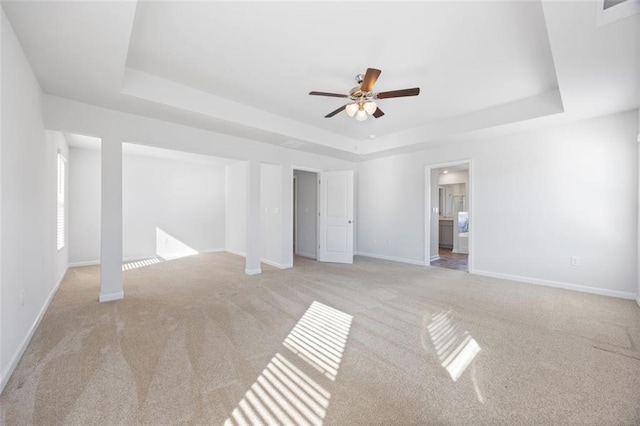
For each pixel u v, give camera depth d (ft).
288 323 8.95
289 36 7.86
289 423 4.77
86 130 10.48
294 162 18.10
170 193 22.30
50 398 5.32
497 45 8.29
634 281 11.27
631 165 11.28
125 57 7.52
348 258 19.15
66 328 8.45
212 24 7.34
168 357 6.83
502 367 6.46
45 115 9.68
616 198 11.60
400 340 7.80
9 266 6.23
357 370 6.35
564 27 6.42
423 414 4.97
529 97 12.05
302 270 16.89
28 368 6.33
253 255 15.87
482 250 15.46
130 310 10.03
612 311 9.96
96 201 18.72
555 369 6.37
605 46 7.05
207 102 11.59
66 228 16.53
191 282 14.03
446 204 27.99
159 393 5.49
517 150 14.16
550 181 13.19
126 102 10.30
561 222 12.92
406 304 10.78
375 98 9.71
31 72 8.04
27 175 7.72
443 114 14.02
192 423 4.74
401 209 19.48
